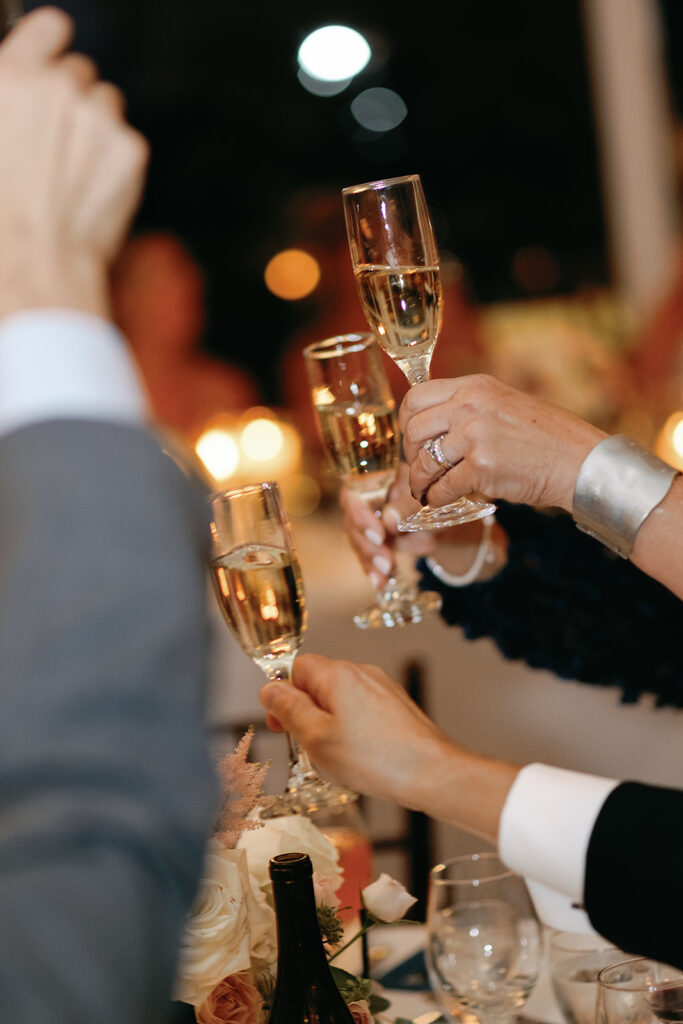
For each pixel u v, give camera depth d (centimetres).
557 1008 119
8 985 47
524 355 346
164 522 54
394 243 114
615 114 503
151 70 595
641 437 304
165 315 396
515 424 104
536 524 149
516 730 207
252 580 103
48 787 48
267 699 96
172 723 51
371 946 135
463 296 375
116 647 51
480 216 578
